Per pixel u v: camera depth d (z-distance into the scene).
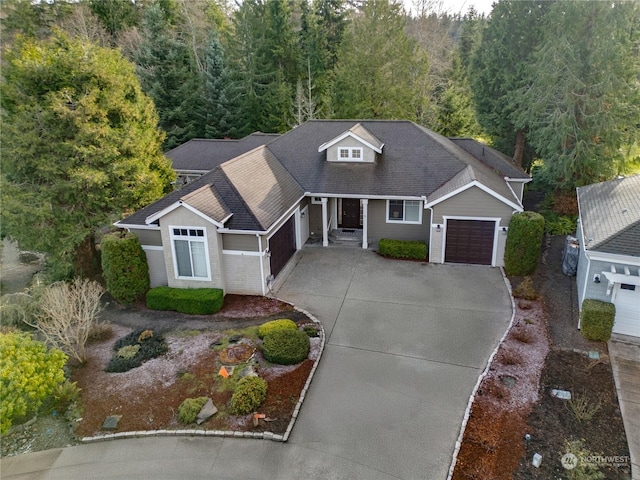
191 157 30.91
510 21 30.84
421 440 10.94
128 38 43.97
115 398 12.95
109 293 19.70
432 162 22.91
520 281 19.34
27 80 20.08
